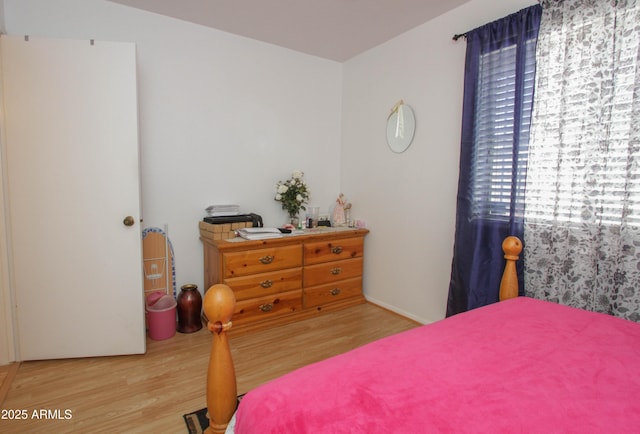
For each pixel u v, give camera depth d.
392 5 2.31
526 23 1.89
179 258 2.70
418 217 2.70
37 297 1.99
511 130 2.00
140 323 2.14
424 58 2.59
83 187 1.99
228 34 2.77
